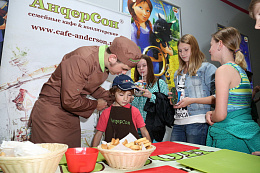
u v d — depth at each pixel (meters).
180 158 0.68
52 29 1.58
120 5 2.06
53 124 1.10
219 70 1.00
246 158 0.64
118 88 1.23
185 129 1.56
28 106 1.47
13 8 1.44
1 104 1.37
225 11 3.27
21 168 0.43
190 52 1.59
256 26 0.71
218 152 0.73
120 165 0.55
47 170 0.46
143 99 1.75
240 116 0.98
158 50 2.29
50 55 1.57
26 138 1.46
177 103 1.53
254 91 1.87
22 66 1.46
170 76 2.37
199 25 2.82
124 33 1.97
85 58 1.06
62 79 1.03
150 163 0.62
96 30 1.80
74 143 1.20
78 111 1.13
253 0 0.71
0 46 1.38
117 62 1.11
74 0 1.70
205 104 1.50
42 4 1.55
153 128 1.69
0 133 1.36
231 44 1.12
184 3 2.69
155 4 2.35
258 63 3.68
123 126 1.26
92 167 0.54
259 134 0.95
